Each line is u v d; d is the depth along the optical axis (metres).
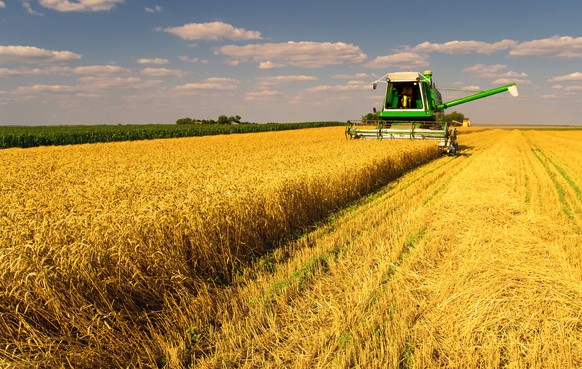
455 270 5.93
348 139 24.30
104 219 5.18
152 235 5.21
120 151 24.64
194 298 5.03
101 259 4.52
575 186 13.43
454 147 23.14
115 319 4.36
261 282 5.86
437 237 7.44
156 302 4.92
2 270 3.88
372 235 7.76
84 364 3.82
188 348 4.37
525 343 4.07
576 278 5.38
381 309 4.82
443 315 4.70
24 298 3.78
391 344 4.06
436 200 11.00
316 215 9.42
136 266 4.78
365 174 12.44
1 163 17.22
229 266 6.36
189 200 6.32
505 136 51.25
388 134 22.17
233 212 6.65
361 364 3.82
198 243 5.78
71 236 4.62
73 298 4.06
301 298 5.35
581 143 37.66
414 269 6.07
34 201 6.98
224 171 11.23
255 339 4.43
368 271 5.99
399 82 21.98
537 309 4.64
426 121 22.22
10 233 4.63
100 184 8.95
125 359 4.05
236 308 5.01
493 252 6.47
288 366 3.99
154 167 14.15
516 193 11.35
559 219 8.94
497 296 4.93
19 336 3.71
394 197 11.52
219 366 4.05
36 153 23.48
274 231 7.73
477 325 4.40
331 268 6.18
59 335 3.96
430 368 3.77
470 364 3.74
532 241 7.02
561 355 3.77
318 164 12.66
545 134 60.03
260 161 14.70
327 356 3.96
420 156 19.20
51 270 4.02
